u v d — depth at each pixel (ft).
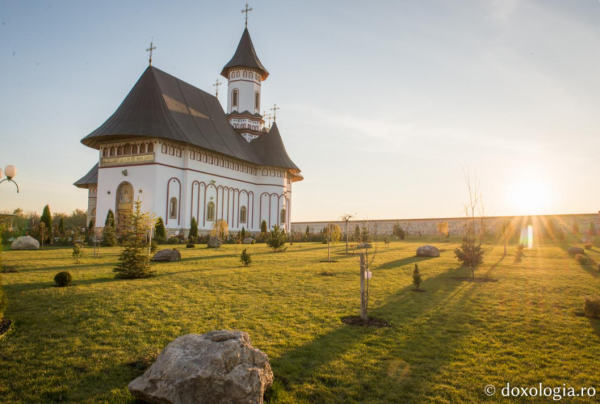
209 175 149.48
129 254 47.47
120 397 17.17
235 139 176.65
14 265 56.39
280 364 20.51
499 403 16.97
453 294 38.75
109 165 130.62
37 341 23.86
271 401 16.66
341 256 80.43
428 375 19.53
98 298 34.71
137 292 37.65
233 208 165.78
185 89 160.86
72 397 17.25
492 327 27.32
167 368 15.60
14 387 18.12
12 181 32.94
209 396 14.94
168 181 129.29
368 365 20.54
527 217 171.63
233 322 27.99
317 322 28.22
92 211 167.43
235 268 57.77
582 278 48.85
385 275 51.96
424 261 70.59
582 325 27.86
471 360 21.42
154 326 26.99
